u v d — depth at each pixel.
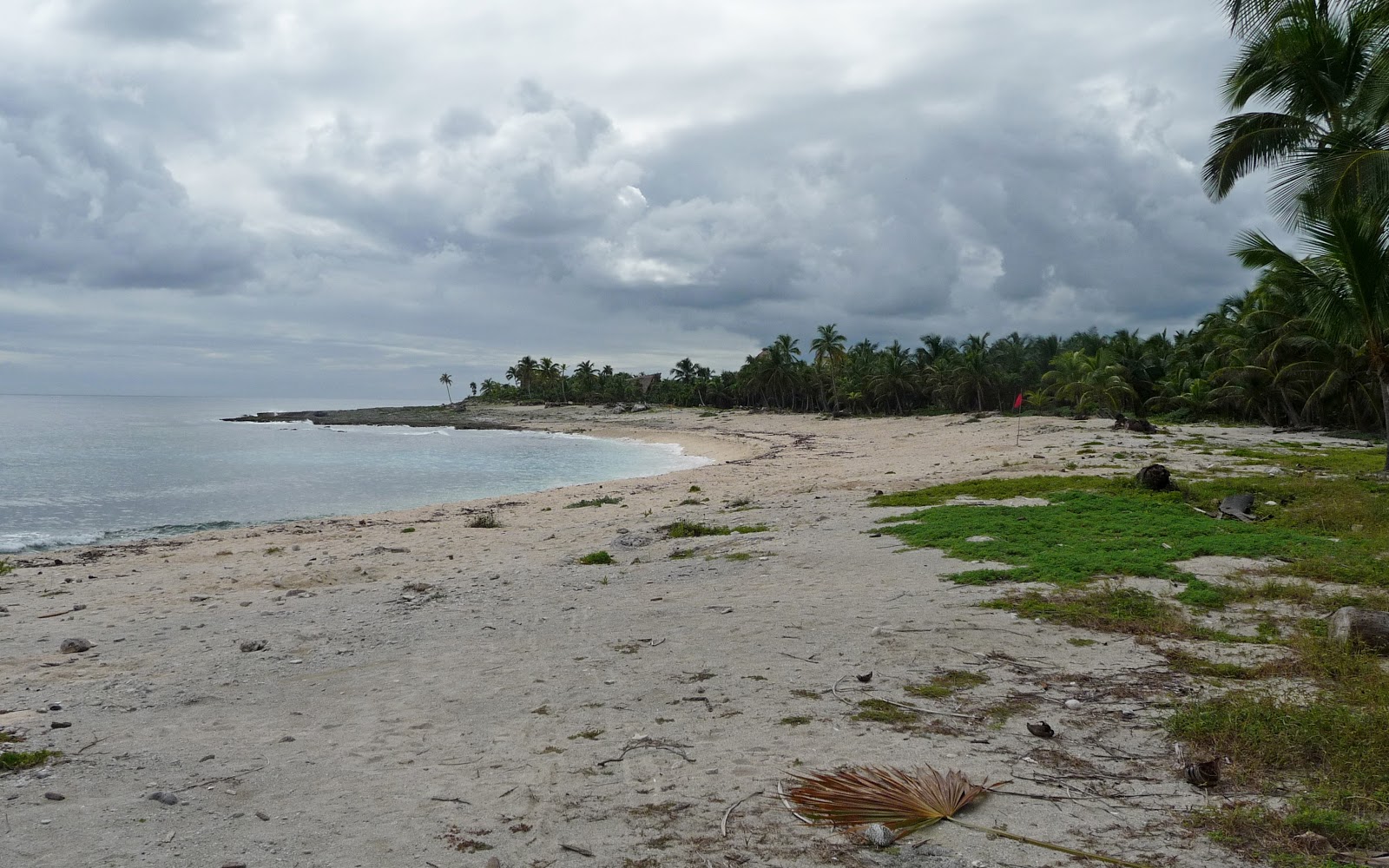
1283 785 4.67
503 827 4.45
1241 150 21.17
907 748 5.42
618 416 125.50
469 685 7.42
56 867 4.07
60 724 6.51
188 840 4.35
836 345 99.62
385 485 41.06
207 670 8.37
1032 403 71.19
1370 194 13.78
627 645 8.55
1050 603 9.27
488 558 16.72
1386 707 5.48
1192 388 52.38
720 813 4.54
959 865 3.89
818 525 16.89
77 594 13.93
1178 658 7.25
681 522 18.50
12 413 168.00
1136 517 14.81
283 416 154.12
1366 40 17.67
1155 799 4.58
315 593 13.27
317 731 6.29
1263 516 15.09
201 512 31.06
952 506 17.64
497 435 102.44
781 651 8.02
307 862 4.08
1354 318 21.17
